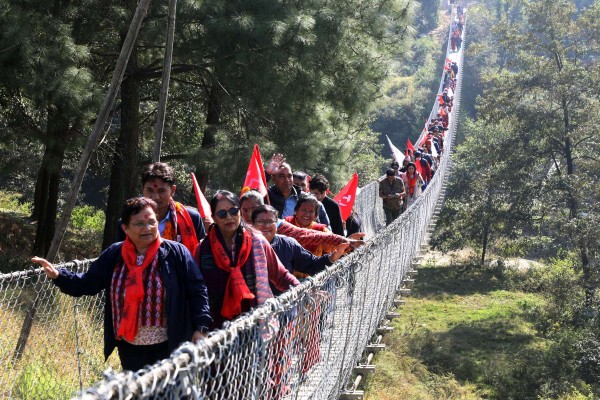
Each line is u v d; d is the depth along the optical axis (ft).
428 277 134.72
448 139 126.62
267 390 13.48
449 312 108.17
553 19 136.26
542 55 148.05
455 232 149.18
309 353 16.71
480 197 146.82
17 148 51.47
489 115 142.92
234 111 53.67
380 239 27.61
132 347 13.76
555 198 137.39
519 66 140.77
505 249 146.61
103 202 118.32
